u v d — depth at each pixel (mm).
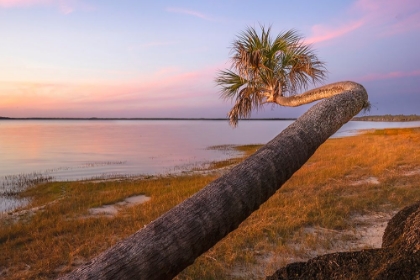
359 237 6414
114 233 7895
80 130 128875
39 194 16484
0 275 5930
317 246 6016
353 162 16156
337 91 3340
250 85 4367
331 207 8203
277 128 138250
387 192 9648
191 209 1542
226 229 1643
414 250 2348
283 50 4242
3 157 38156
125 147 50375
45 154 41438
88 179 20703
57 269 5977
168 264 1406
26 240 7867
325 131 2320
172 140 65688
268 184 1832
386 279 2129
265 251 5945
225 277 5059
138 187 15031
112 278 1282
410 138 28000
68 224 8828
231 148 44188
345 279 2330
